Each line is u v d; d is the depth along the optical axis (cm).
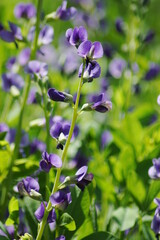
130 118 124
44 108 102
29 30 124
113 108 149
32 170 108
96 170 120
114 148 122
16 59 138
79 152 120
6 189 106
